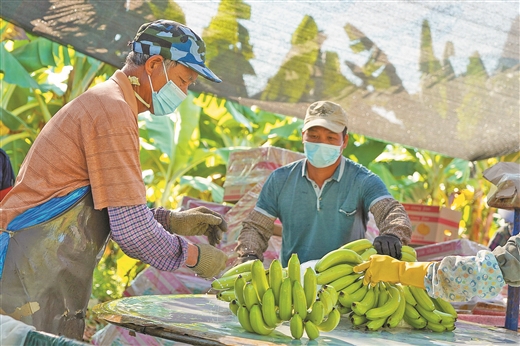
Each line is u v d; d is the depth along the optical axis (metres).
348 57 4.60
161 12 4.12
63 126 2.63
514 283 2.58
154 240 2.64
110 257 7.66
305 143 3.67
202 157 7.14
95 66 6.41
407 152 7.91
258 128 7.70
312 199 3.80
